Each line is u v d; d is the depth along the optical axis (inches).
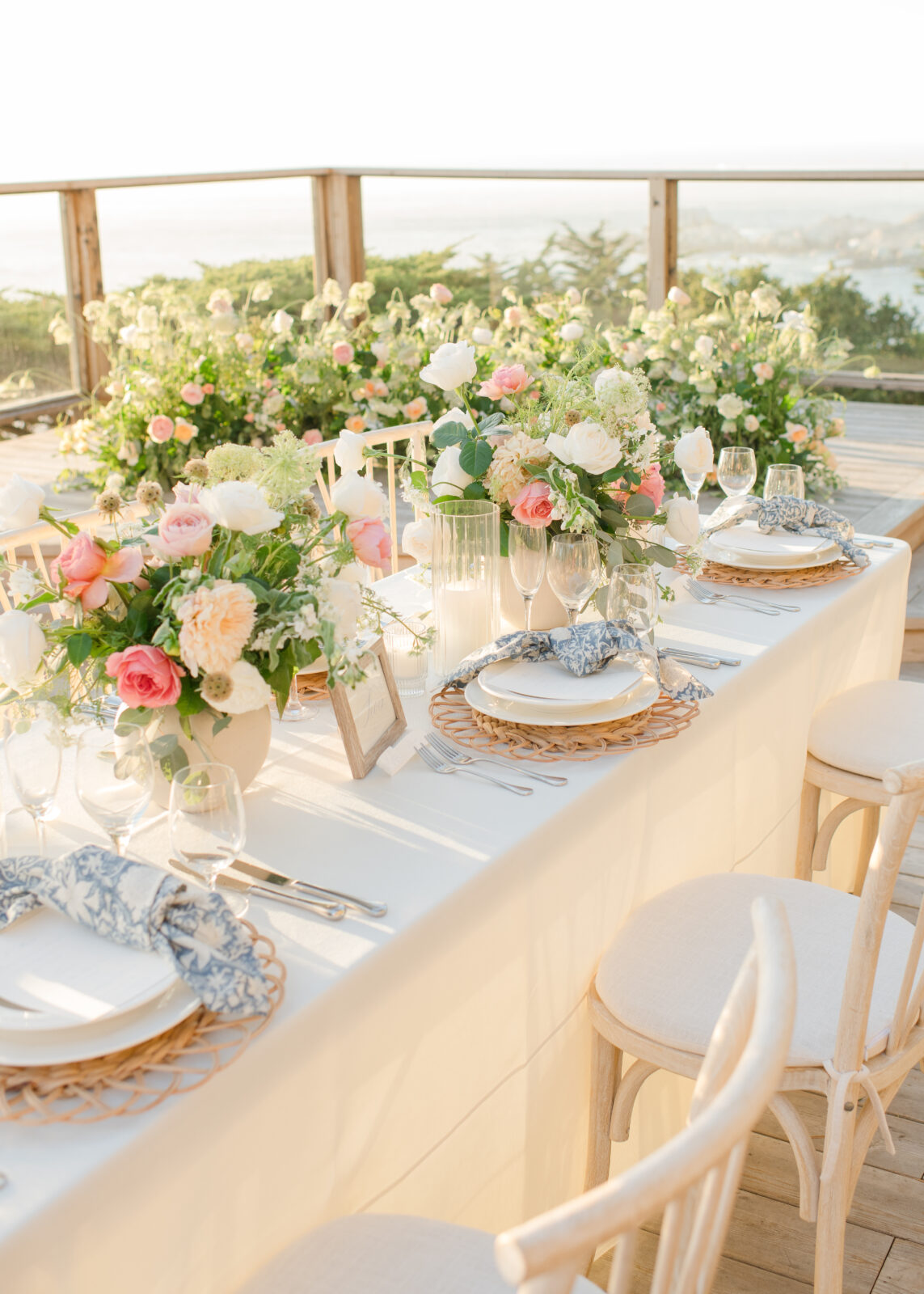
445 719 65.9
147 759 45.6
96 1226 34.8
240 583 51.2
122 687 50.9
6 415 209.6
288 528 56.6
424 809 56.8
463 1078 53.1
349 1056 44.6
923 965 63.4
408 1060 48.5
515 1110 58.3
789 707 85.0
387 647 70.8
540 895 56.4
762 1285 69.0
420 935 47.3
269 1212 42.3
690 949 64.0
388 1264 43.2
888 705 95.5
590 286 239.6
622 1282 29.3
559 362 195.0
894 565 102.5
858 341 236.1
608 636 65.1
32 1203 33.3
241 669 51.2
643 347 198.7
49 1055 37.2
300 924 47.0
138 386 190.7
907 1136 80.9
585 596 69.2
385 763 59.9
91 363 220.4
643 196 229.6
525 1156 60.2
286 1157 42.5
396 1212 50.1
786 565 91.6
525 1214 61.4
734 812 79.0
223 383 197.9
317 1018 42.3
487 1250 44.4
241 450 57.3
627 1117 64.0
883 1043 59.0
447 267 250.4
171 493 196.7
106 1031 38.5
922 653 165.2
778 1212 74.7
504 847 52.9
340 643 54.0
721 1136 28.3
